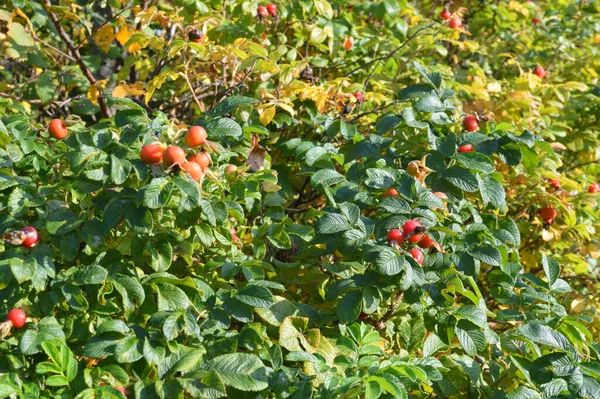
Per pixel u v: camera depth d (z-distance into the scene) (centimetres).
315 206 406
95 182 245
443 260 265
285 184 370
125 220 241
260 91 358
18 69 553
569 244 446
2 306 229
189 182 223
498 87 458
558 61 597
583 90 482
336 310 271
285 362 265
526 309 304
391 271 241
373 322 288
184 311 229
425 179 296
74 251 238
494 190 292
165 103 449
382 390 234
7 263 222
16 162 267
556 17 668
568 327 285
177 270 284
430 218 258
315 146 344
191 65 394
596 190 431
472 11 650
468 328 269
